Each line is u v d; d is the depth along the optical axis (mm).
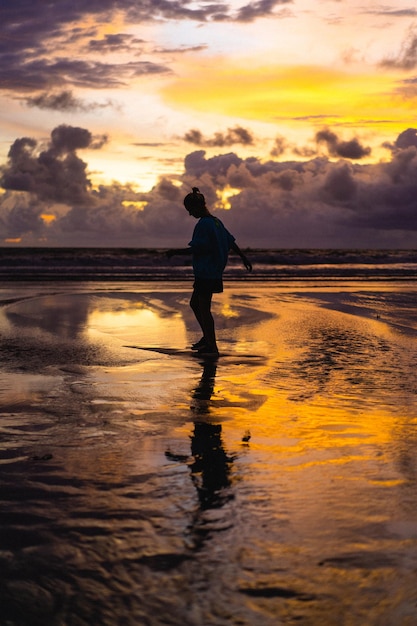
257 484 2527
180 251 6547
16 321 8859
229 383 4750
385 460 2855
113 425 3479
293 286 18469
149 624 1545
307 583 1732
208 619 1564
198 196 6805
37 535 2037
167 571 1801
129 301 12227
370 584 1724
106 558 1879
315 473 2668
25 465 2773
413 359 5898
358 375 5086
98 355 6051
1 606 1619
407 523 2139
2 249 59875
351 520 2160
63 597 1664
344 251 81188
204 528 2096
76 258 34844
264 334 7730
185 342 7004
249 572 1793
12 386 4539
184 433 3326
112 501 2338
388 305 11750
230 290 16234
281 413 3785
